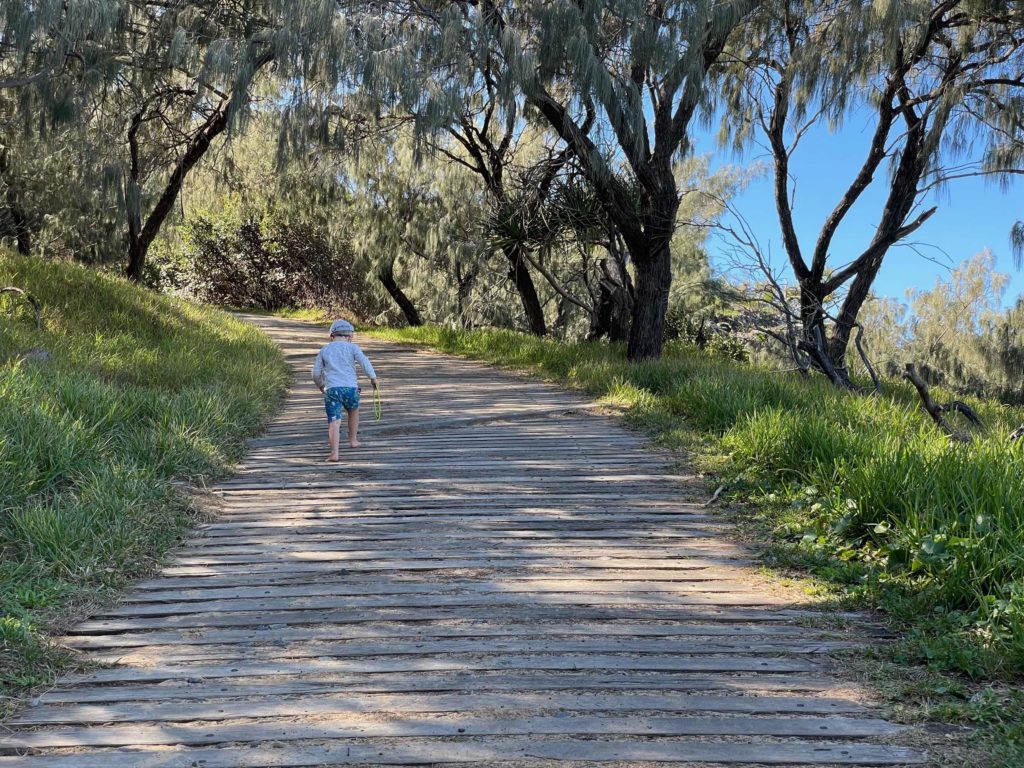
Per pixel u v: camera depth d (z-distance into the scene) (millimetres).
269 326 26969
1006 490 4543
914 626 3637
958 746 2646
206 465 6805
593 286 20156
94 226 19297
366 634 3658
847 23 11867
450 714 2891
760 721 2832
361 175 21609
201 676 3230
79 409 6773
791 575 4488
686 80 11609
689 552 4879
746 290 11914
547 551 4879
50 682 3182
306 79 10922
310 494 6266
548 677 3195
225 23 12766
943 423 7645
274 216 34438
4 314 11031
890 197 14617
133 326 12945
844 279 14758
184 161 16406
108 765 2564
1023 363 32281
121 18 11016
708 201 21547
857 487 5090
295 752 2635
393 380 14047
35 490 5293
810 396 9117
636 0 11094
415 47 11016
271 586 4309
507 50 10781
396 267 26578
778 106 14516
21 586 4070
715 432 8156
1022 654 3133
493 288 25797
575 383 13047
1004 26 13094
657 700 2992
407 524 5465
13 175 18172
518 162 18750
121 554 4633
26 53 8930
